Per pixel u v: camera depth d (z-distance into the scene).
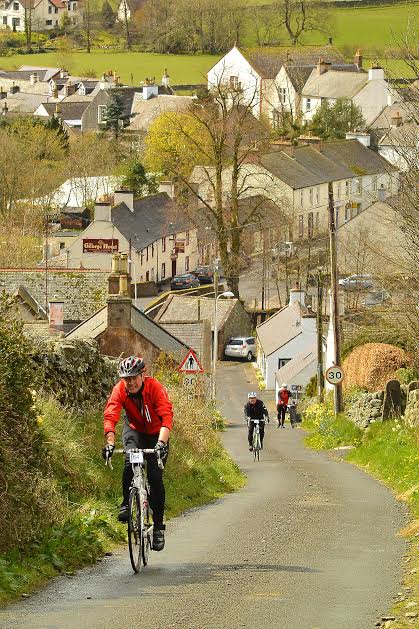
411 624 17.05
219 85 170.38
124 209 183.50
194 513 31.89
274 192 190.75
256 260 185.00
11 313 29.92
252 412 59.69
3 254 158.75
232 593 19.42
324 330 126.44
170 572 21.55
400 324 76.75
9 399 24.52
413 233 63.59
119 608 18.23
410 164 63.38
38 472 24.97
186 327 111.06
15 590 19.58
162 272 189.00
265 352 132.62
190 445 42.75
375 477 45.22
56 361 32.84
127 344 75.25
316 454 62.19
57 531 23.48
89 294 105.25
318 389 91.00
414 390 53.34
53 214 195.38
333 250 77.00
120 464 31.30
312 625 17.16
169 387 49.81
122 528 26.27
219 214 158.25
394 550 24.53
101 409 35.75
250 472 49.22
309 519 29.95
